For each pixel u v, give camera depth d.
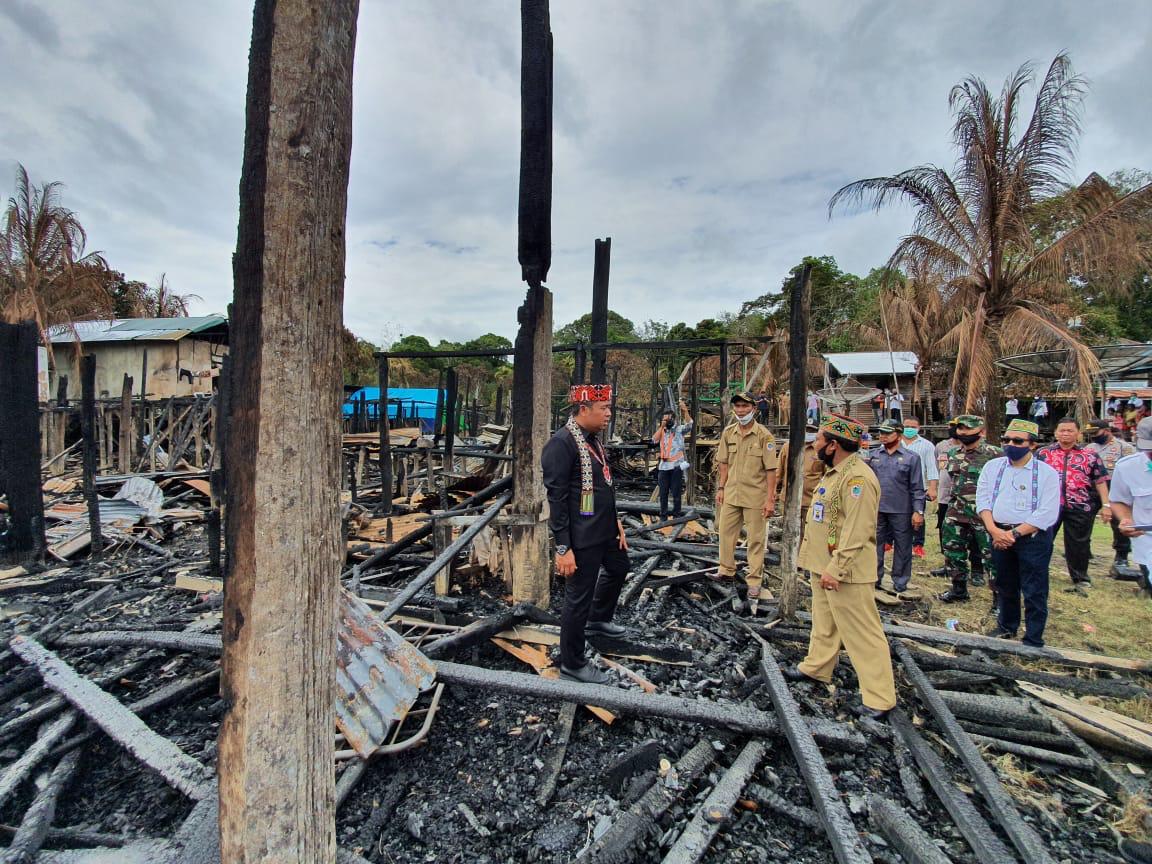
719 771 2.69
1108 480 5.43
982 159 11.66
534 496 4.47
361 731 2.65
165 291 28.30
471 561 5.23
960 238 12.36
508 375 33.47
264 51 1.23
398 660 3.03
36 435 5.62
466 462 11.23
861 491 3.07
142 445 11.27
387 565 5.53
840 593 3.15
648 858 2.21
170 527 7.25
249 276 1.23
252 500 1.24
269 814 1.32
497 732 2.99
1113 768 2.75
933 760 2.64
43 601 4.77
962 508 5.00
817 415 17.58
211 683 3.35
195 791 2.31
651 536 6.88
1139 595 5.34
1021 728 3.10
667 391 10.64
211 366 18.50
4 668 3.51
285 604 1.30
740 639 4.21
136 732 2.68
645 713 2.93
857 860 2.00
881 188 12.93
